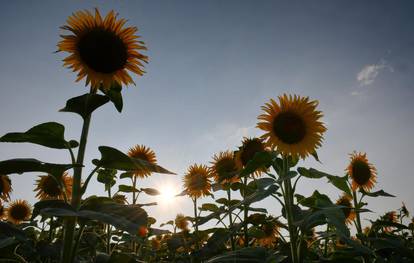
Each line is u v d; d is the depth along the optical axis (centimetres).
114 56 80
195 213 154
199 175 158
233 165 148
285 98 106
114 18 83
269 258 72
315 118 104
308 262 89
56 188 127
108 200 66
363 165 136
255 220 116
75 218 61
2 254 61
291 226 90
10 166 57
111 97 79
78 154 66
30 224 118
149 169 58
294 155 102
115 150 57
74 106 66
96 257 72
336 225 76
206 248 100
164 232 145
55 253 79
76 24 81
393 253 108
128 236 132
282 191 94
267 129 105
